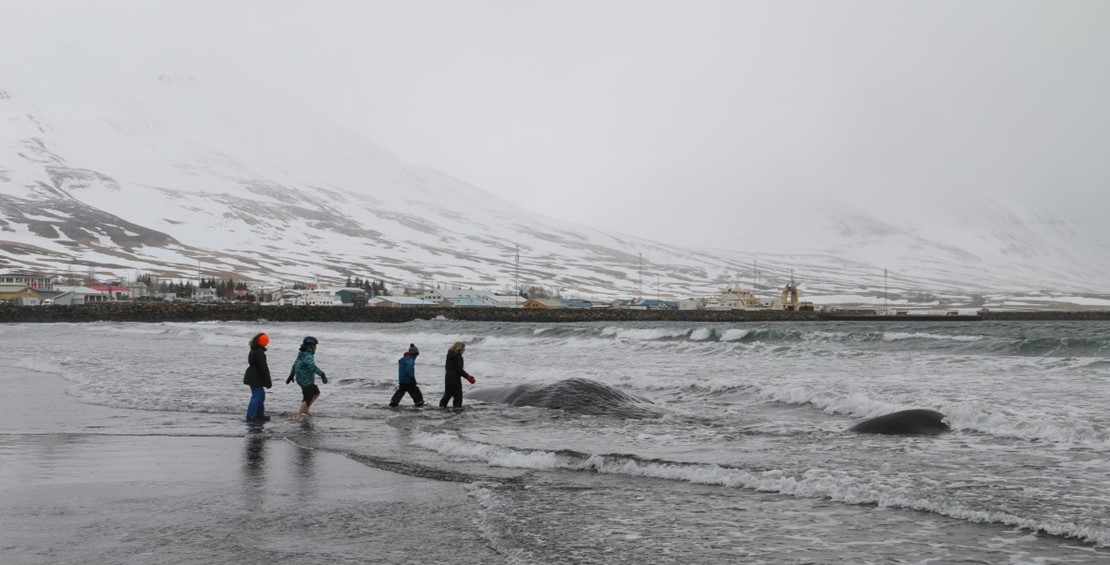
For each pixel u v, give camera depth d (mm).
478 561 8359
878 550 8570
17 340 65500
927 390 22578
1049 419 16391
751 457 13820
